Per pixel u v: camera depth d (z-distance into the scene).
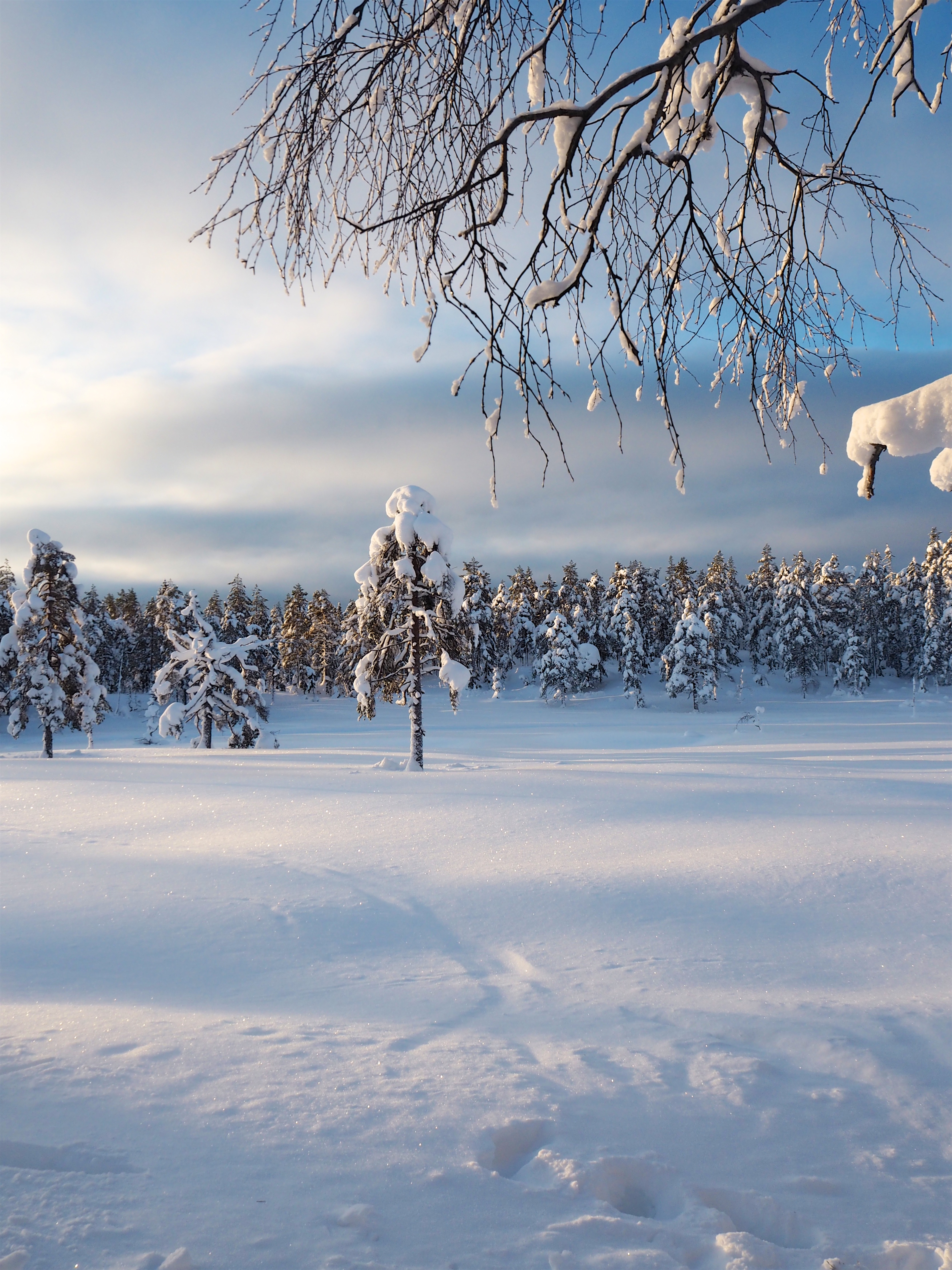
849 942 6.59
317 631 80.62
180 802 16.64
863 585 85.06
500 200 2.25
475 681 78.50
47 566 36.84
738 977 5.70
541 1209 2.49
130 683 84.19
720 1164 2.87
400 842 11.91
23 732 62.91
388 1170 2.69
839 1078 3.71
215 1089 3.34
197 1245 2.22
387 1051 3.94
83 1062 3.62
